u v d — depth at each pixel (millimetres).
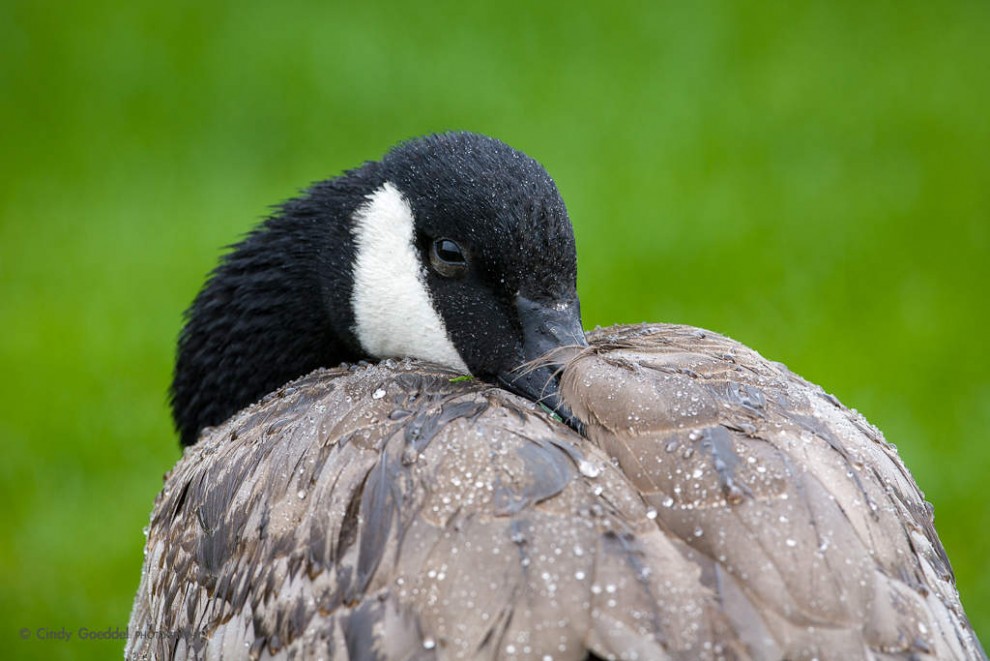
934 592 5527
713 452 5551
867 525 5426
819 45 21953
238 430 6852
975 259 16453
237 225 17891
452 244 7887
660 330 7402
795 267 16328
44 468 13867
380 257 8273
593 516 5270
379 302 8305
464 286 7902
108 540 12867
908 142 19016
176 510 6852
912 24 22766
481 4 23188
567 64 21312
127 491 13562
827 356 14633
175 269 17125
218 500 6336
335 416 6172
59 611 11828
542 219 7609
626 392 5953
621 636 4871
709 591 5059
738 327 15273
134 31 22562
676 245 16688
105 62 21812
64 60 21859
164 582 6633
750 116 19781
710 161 18562
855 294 15844
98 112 20703
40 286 16828
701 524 5297
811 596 5035
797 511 5312
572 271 7703
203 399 9172
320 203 8781
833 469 5621
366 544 5449
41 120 20578
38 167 19422
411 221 8078
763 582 5074
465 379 6797
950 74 20984
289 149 19578
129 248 17531
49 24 22703
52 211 18438
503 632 4938
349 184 8680
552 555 5098
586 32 22250
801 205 17547
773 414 5957
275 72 21219
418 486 5516
